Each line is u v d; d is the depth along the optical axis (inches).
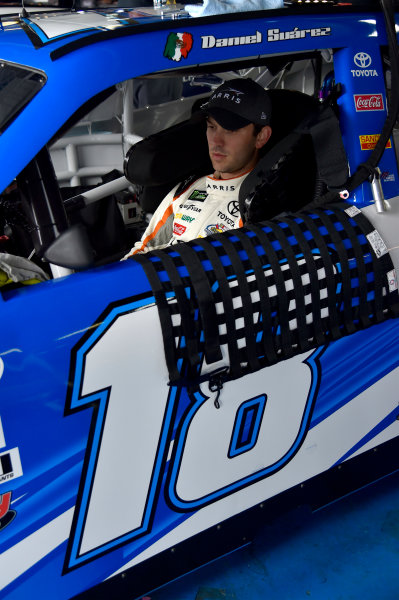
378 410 73.2
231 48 60.9
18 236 76.7
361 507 83.1
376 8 68.9
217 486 64.4
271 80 93.4
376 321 67.2
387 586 72.3
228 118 72.6
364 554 76.4
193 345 57.7
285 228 62.7
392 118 66.3
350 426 71.7
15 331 51.4
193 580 73.4
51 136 54.3
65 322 53.0
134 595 63.5
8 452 52.1
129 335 55.2
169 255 58.4
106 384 55.0
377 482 87.3
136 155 82.0
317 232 63.4
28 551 55.4
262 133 75.4
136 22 59.2
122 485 58.4
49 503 55.1
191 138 83.1
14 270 60.6
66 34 57.4
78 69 55.1
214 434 62.0
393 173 70.1
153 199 89.2
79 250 51.3
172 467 60.6
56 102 54.4
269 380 63.3
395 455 78.2
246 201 68.5
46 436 53.4
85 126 123.0
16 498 53.4
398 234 68.4
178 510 62.8
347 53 67.2
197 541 65.8
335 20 65.9
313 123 66.6
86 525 57.7
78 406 54.2
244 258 59.7
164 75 67.2
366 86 68.2
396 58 64.6
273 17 62.7
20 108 54.1
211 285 57.9
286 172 69.1
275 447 66.9
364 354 69.0
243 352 60.4
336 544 77.9
